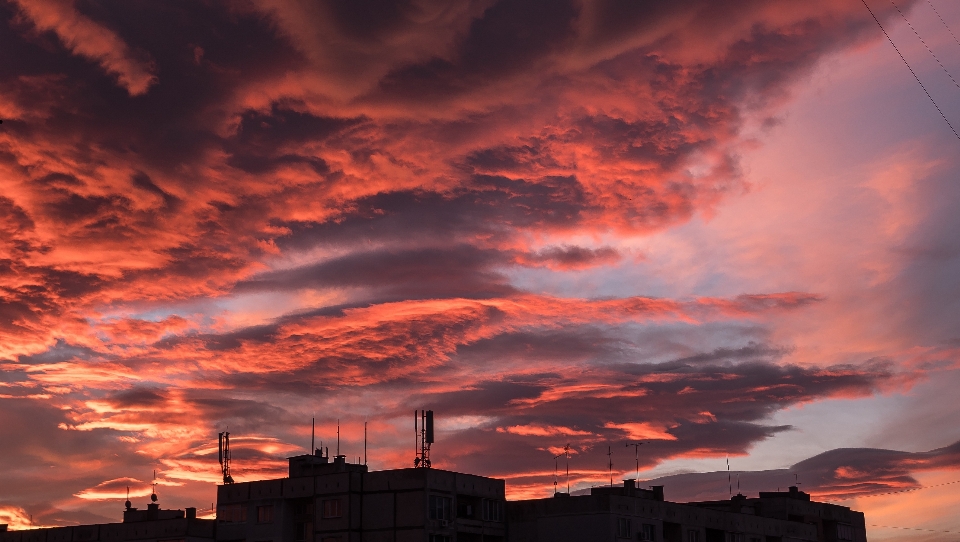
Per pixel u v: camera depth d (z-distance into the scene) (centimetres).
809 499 13975
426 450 10712
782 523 12862
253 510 10488
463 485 10106
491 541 10331
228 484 10719
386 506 9688
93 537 11506
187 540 10844
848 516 14250
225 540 10594
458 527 9881
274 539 10262
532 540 10444
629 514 10438
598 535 10131
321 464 10700
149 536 11112
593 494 10431
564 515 10344
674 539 11112
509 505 10638
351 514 9769
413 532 9500
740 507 13050
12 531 11962
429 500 9606
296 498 10231
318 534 9862
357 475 9894
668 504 11062
